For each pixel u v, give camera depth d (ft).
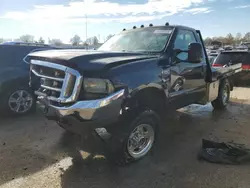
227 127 16.19
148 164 11.14
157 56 12.13
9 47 18.29
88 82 9.27
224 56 34.09
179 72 13.29
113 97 9.42
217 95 19.35
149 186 9.48
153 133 11.93
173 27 13.97
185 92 14.10
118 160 10.74
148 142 11.87
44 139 14.03
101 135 12.10
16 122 17.13
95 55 10.34
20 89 18.37
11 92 18.02
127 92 9.89
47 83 10.75
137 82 10.32
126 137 10.57
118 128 10.66
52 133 14.97
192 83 14.84
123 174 10.35
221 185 9.46
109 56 10.78
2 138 14.16
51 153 12.26
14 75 18.01
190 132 15.23
